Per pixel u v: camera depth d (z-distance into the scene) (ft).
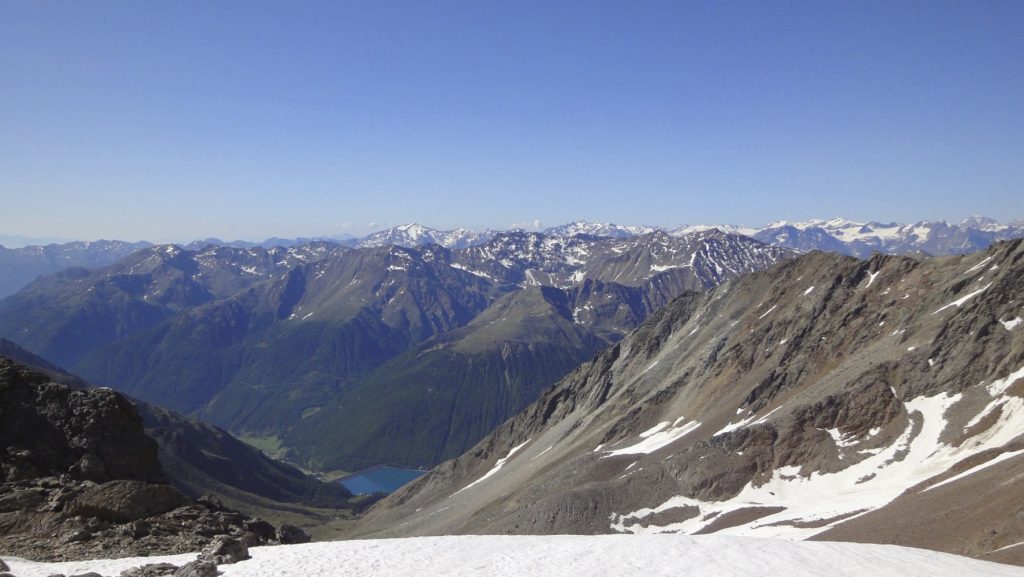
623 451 578.25
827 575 132.36
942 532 236.84
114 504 160.15
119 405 199.41
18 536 145.07
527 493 545.44
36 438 184.34
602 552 143.74
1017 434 334.65
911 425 407.64
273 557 135.03
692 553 143.33
